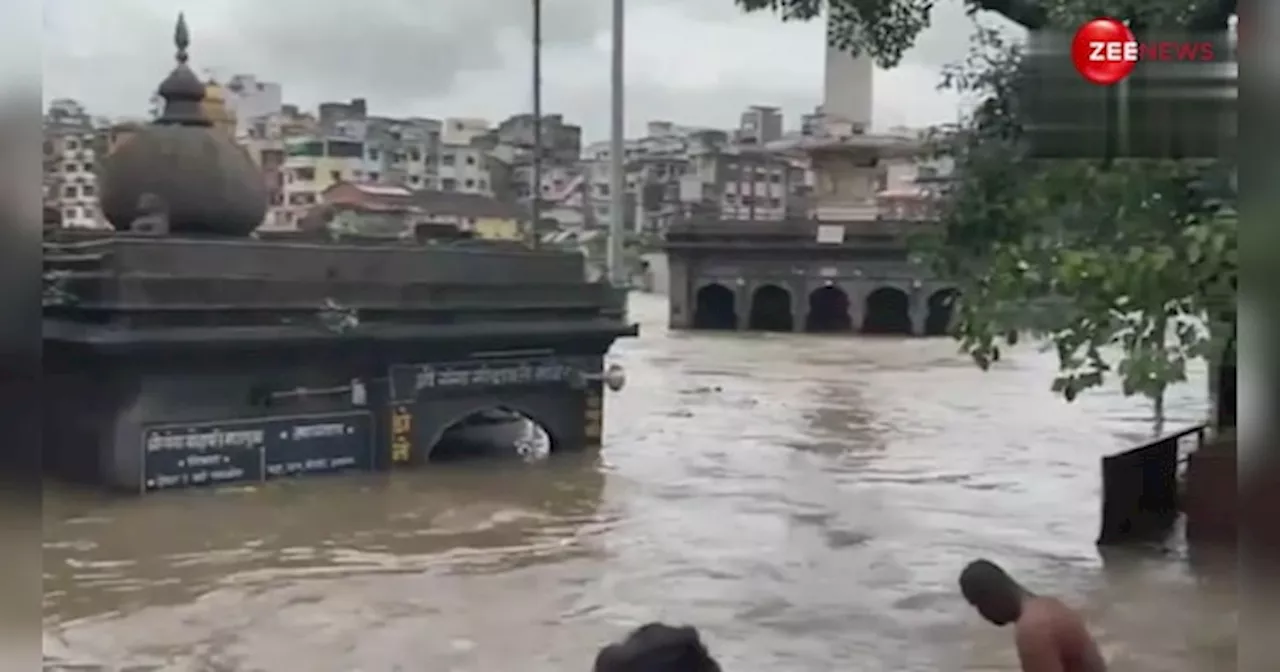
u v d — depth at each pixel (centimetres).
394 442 1614
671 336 4388
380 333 1570
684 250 4659
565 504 1412
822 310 4562
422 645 881
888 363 3356
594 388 1828
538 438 1906
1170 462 1343
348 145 3131
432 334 1623
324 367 1555
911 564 1134
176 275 1438
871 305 4438
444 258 1670
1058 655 550
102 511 1330
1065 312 841
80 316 1425
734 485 1541
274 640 892
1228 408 1223
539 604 991
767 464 1703
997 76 919
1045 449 1850
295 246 1532
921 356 3575
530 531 1270
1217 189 747
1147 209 793
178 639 896
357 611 967
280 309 1501
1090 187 798
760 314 4650
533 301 1752
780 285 4525
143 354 1398
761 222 4566
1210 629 921
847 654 855
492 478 1577
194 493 1434
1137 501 1275
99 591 1023
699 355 3606
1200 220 737
